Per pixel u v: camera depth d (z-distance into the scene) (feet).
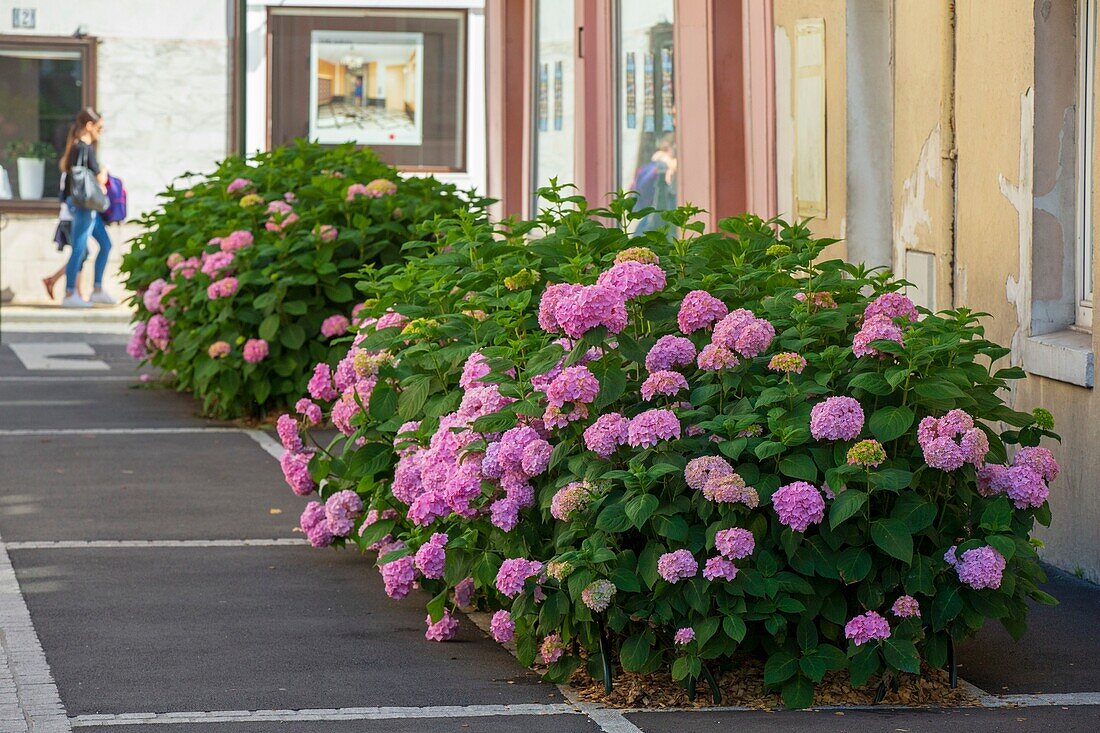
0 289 88.02
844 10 35.94
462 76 86.69
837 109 36.52
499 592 22.31
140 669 22.16
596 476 20.59
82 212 82.43
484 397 22.58
